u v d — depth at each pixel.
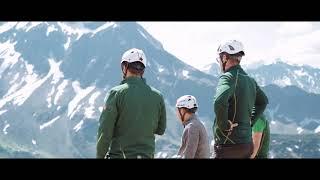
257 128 9.13
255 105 8.42
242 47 7.84
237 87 7.61
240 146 7.55
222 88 7.57
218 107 7.46
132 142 7.16
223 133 7.59
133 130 7.17
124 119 7.17
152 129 7.41
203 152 10.34
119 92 7.21
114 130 7.27
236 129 7.59
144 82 7.54
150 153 7.27
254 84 7.98
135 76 7.46
